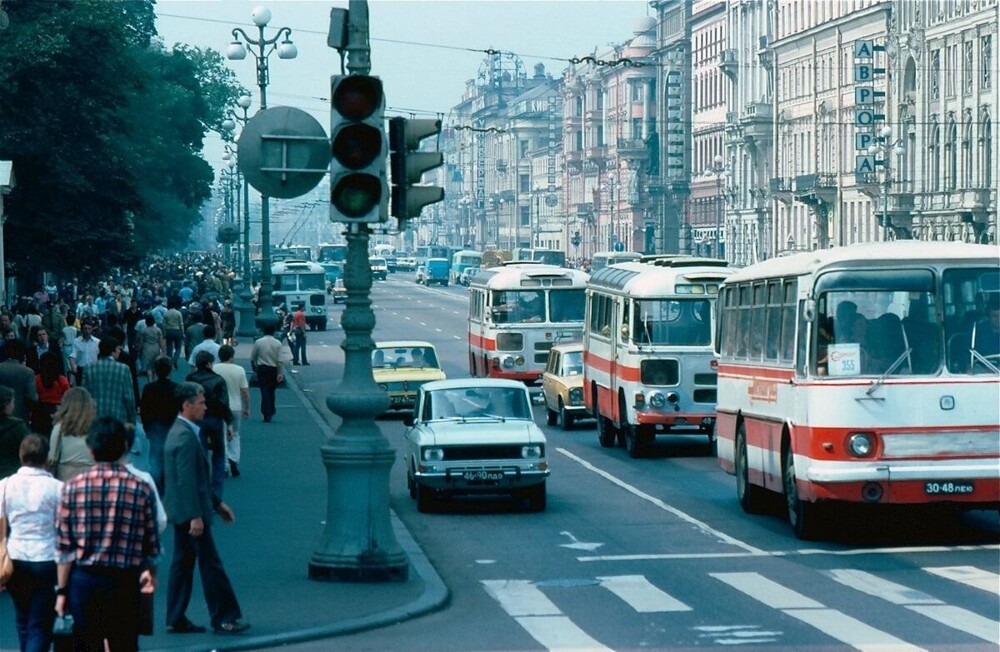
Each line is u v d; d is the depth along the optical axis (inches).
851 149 5369.1
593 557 961.5
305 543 957.8
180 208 5418.3
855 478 955.3
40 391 1083.3
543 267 2343.8
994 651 645.3
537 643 687.1
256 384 2370.8
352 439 820.0
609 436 1692.9
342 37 780.0
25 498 588.7
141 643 672.4
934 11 4763.8
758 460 1117.7
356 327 816.3
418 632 716.7
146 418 958.4
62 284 4015.8
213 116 5718.5
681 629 716.0
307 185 770.2
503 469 1174.3
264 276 2888.8
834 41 5467.5
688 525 1101.1
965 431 959.0
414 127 780.6
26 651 594.6
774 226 6097.4
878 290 974.4
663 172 7864.2
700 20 7298.2
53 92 3061.0
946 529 1059.3
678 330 1553.9
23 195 3097.9
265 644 679.7
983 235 4471.0
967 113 4562.0
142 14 4884.4
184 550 692.7
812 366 972.6
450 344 3612.2
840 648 659.4
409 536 1040.2
